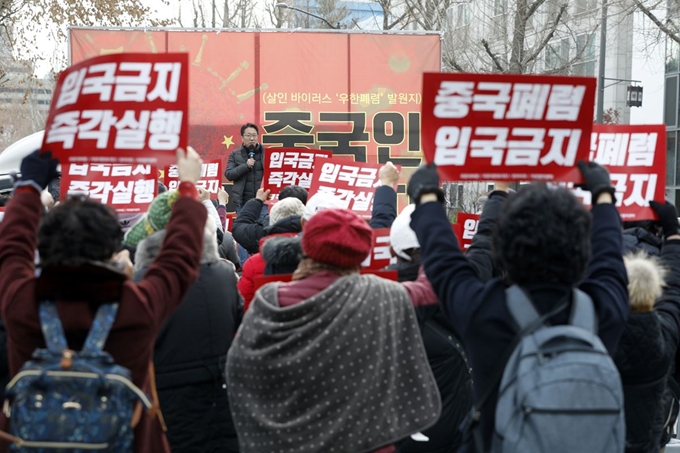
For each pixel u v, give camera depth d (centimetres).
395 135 1425
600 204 329
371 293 344
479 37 2575
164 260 310
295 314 338
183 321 415
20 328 286
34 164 321
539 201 291
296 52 1407
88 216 292
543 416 271
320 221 351
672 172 2998
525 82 333
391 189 513
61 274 285
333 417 334
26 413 272
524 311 287
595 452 271
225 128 1399
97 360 278
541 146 337
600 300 299
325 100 1415
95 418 272
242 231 752
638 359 382
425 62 1424
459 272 310
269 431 337
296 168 934
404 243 434
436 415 346
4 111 5266
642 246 483
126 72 330
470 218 595
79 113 329
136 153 332
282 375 336
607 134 422
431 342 414
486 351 293
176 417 414
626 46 3033
